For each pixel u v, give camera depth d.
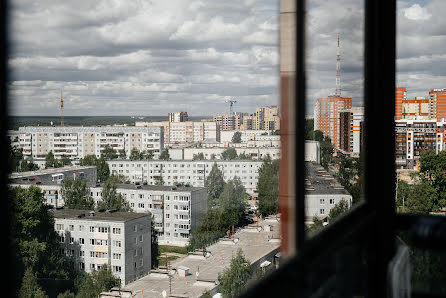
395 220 3.43
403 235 3.40
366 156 3.48
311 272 2.18
